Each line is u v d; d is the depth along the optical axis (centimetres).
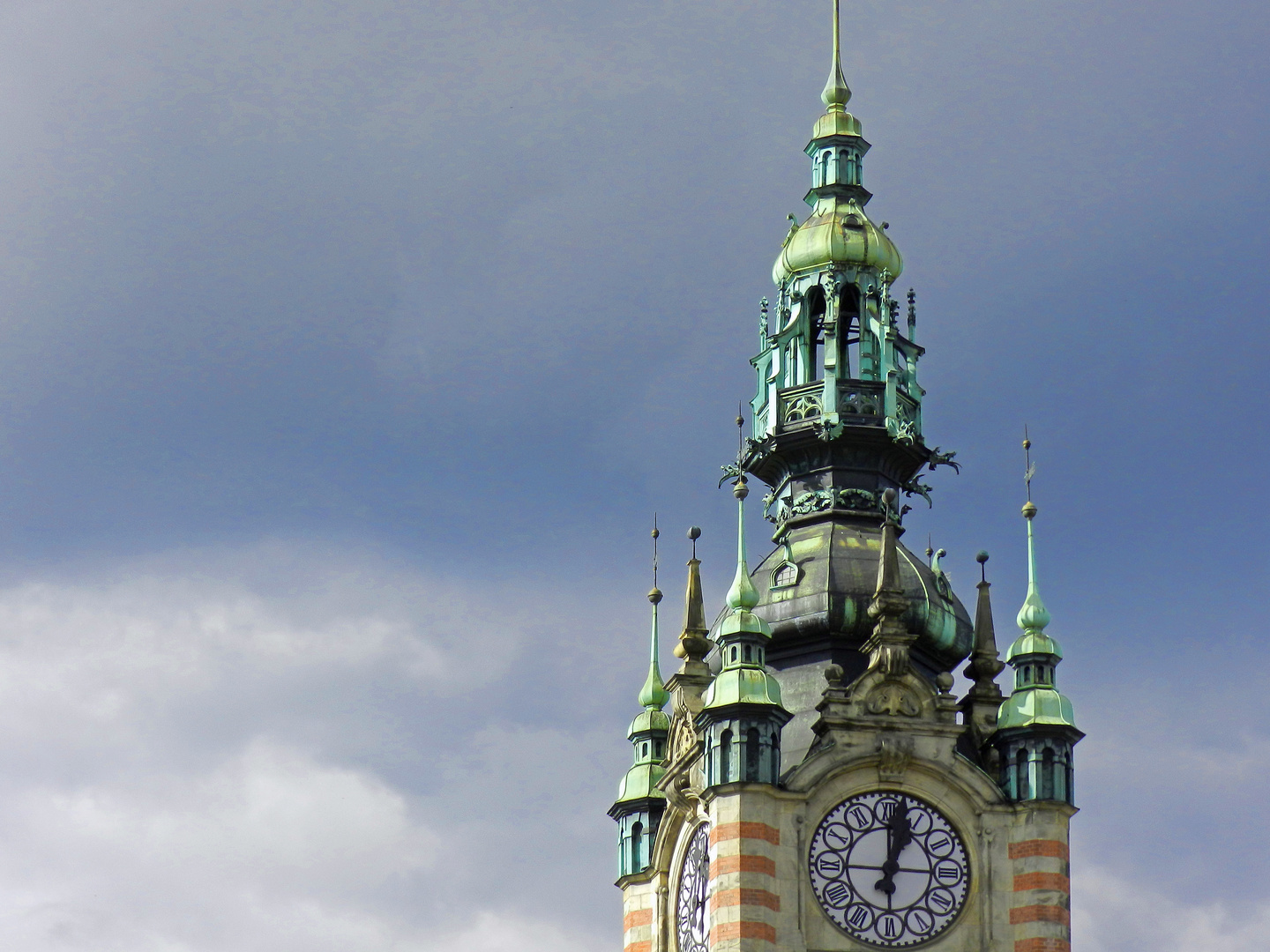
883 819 12594
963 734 12900
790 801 12544
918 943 12456
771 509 13738
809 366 13738
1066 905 12531
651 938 13312
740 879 12400
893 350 13738
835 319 13750
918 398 13800
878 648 12788
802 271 13875
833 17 14388
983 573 13425
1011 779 12669
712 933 12431
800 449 13588
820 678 12988
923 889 12525
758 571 13350
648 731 13712
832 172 14100
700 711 12662
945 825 12606
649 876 13425
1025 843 12581
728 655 12706
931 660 13188
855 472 13550
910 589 13112
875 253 13875
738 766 12519
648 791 13562
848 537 13312
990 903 12519
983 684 13038
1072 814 12650
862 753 12612
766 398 13825
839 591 13075
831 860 12519
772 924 12388
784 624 13062
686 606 13450
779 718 12606
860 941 12431
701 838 12875
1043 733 12675
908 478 13700
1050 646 12888
